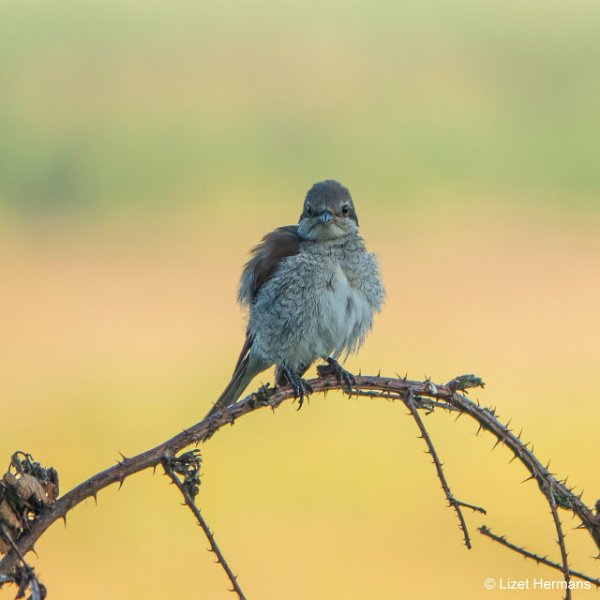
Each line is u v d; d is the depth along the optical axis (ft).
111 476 11.39
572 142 74.95
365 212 64.90
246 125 79.46
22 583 10.46
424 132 77.20
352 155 73.56
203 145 74.33
